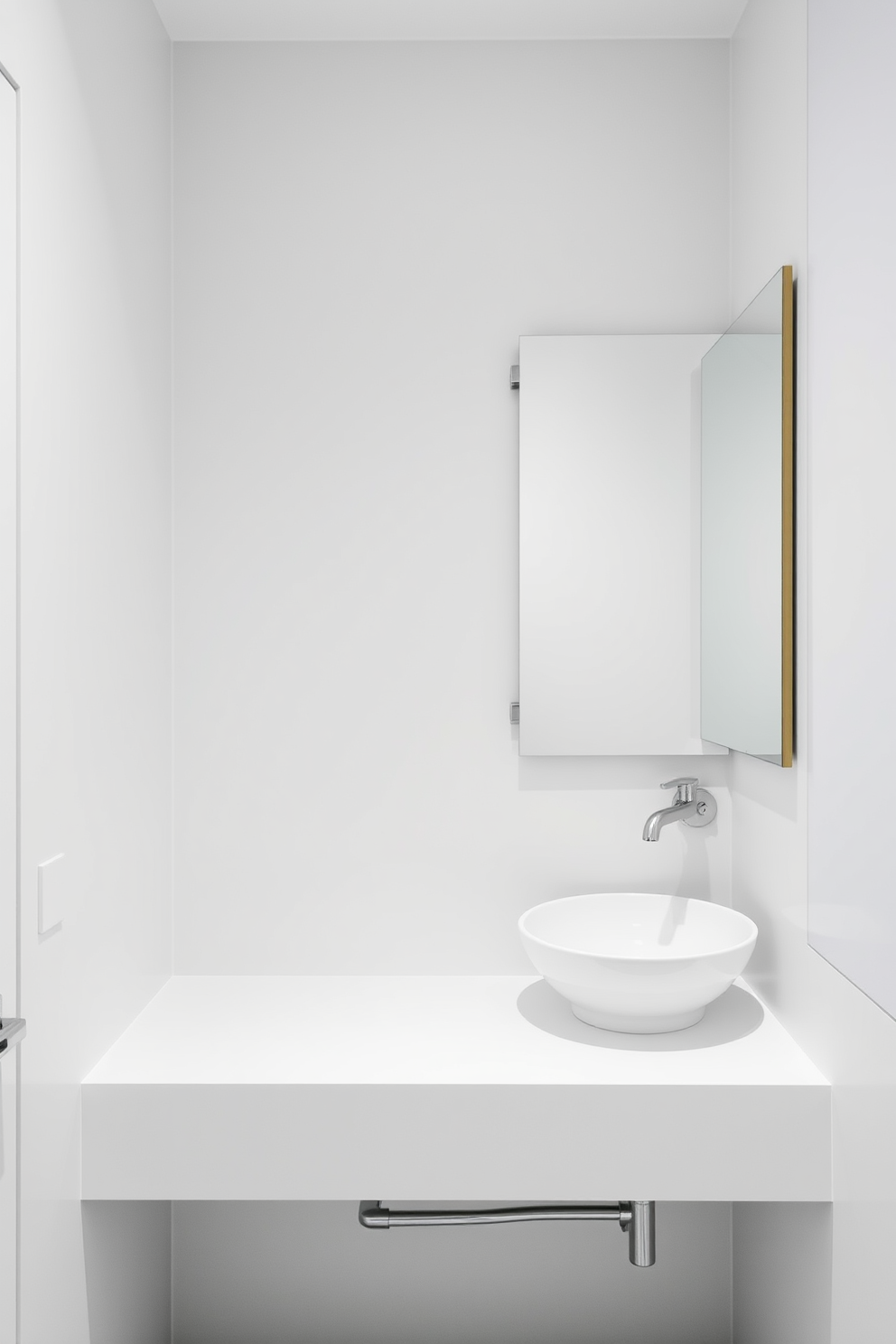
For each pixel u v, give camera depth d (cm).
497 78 195
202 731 195
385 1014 176
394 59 195
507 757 196
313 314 195
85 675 146
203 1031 168
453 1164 148
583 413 192
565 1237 198
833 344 134
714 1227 197
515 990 189
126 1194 148
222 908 196
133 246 169
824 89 136
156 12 183
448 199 195
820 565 140
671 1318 197
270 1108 148
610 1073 150
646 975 151
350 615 196
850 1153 135
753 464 164
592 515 192
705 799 195
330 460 195
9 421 119
